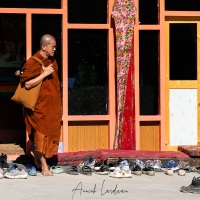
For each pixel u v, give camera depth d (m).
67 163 21.61
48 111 19.94
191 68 23.28
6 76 25.33
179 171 20.50
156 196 17.05
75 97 22.66
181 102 23.23
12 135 24.92
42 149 19.89
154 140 22.95
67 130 22.50
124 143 22.41
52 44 20.05
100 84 22.78
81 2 22.55
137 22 22.69
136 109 22.67
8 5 22.22
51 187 18.19
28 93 19.75
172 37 23.17
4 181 19.12
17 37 24.95
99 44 22.75
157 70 22.94
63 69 22.48
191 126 23.30
